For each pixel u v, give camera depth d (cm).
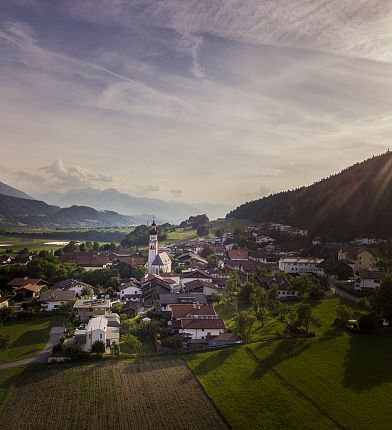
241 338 11069
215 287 16725
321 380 8419
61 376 9306
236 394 8156
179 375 9188
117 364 9950
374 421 7012
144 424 7269
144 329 12012
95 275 19738
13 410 7844
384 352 9425
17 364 10100
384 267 16838
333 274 18062
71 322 13262
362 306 12794
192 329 11731
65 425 7300
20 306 15838
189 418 7425
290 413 7394
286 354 9731
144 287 17450
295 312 11444
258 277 17512
